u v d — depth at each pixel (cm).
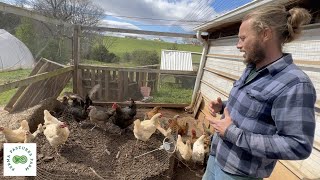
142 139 429
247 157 159
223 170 174
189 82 812
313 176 277
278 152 130
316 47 300
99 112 483
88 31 712
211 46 731
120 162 379
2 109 528
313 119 129
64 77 648
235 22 518
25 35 477
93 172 345
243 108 155
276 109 137
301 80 132
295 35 146
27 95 530
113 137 460
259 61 152
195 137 505
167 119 592
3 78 422
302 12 140
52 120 432
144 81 772
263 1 323
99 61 1077
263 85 147
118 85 734
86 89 721
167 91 806
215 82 651
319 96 287
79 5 1331
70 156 377
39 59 548
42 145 391
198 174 429
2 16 404
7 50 429
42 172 334
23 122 407
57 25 595
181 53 1152
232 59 556
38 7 797
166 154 405
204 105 698
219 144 179
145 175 352
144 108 751
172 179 408
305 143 125
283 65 143
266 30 142
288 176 318
